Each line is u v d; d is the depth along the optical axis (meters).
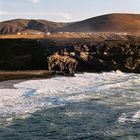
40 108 39.62
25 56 88.00
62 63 78.81
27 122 33.94
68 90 52.69
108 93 50.62
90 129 31.98
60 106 40.97
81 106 41.34
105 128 32.28
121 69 83.50
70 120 35.03
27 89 52.69
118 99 46.00
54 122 34.12
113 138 29.31
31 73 74.50
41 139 29.17
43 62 83.62
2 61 87.00
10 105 40.44
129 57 85.56
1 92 49.09
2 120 34.31
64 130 31.69
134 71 83.38
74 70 79.56
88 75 75.00
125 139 29.06
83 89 53.84
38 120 34.72
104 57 86.06
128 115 36.94
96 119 35.50
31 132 31.03
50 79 66.62
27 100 43.69
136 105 42.19
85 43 93.69
